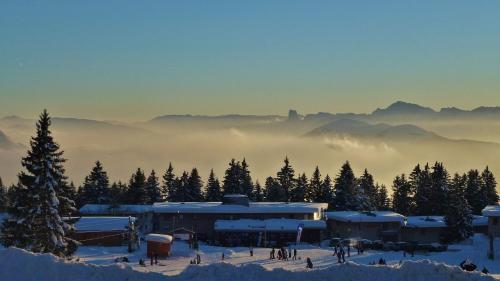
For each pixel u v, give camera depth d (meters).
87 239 106.12
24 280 41.81
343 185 165.50
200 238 129.62
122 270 42.56
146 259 84.62
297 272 42.03
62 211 72.62
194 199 183.75
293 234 122.31
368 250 103.75
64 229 71.88
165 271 64.69
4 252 43.84
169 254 87.50
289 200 184.38
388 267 42.19
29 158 70.88
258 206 134.75
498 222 108.81
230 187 182.75
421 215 166.25
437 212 163.75
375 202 176.00
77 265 42.88
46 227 69.81
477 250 101.50
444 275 41.22
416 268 41.69
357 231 126.81
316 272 42.06
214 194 183.12
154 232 133.38
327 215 134.25
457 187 152.62
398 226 126.88
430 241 127.62
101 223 109.44
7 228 70.38
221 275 41.91
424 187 167.88
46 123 71.81
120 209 135.62
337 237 123.50
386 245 107.94
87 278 41.91
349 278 41.50
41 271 42.28
